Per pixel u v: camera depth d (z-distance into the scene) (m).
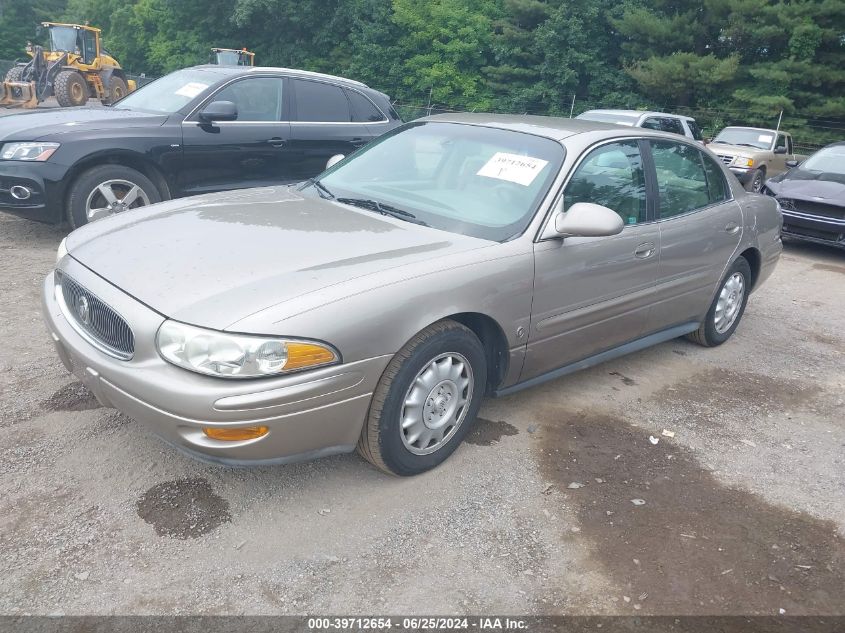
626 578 2.70
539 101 31.03
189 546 2.66
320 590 2.50
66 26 23.16
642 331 4.45
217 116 6.65
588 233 3.38
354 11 34.12
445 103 32.81
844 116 26.53
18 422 3.41
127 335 2.72
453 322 3.16
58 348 3.16
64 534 2.67
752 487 3.43
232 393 2.52
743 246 5.13
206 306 2.61
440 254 3.15
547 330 3.63
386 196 3.84
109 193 6.32
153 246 3.10
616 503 3.18
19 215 6.14
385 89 34.19
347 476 3.20
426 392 3.09
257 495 3.00
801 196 9.13
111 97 24.66
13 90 20.92
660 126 14.05
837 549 2.99
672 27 28.97
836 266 8.84
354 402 2.82
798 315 6.57
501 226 3.49
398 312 2.85
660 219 4.30
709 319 5.14
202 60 37.31
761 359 5.26
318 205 3.76
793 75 26.89
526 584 2.62
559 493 3.22
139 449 3.25
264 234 3.20
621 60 30.53
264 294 2.66
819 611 2.61
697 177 4.79
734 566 2.82
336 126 7.71
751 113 27.50
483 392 3.43
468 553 2.75
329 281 2.79
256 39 37.16
